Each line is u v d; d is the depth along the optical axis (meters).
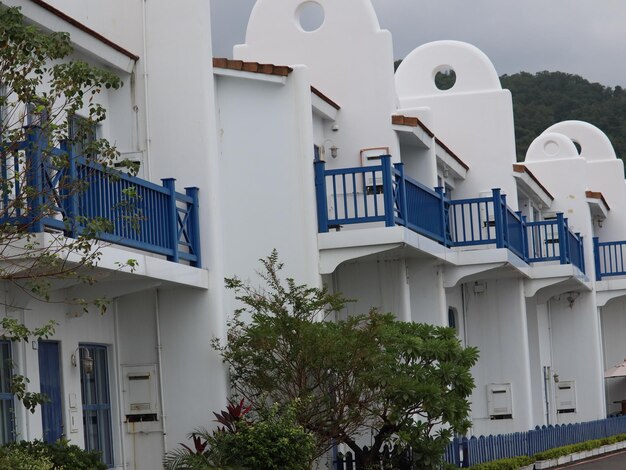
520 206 37.22
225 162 22.89
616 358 46.00
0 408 16.83
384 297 25.33
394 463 21.59
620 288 41.66
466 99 33.31
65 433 18.55
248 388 20.66
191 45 20.86
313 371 20.25
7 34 14.30
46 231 15.34
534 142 41.78
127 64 20.72
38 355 18.03
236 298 21.08
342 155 25.83
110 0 21.16
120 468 20.42
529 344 37.97
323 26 26.38
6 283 16.55
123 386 20.72
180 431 20.52
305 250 22.58
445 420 20.86
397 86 33.91
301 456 18.39
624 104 81.00
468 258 28.50
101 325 20.23
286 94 22.84
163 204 19.27
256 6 26.95
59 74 14.82
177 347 20.64
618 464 29.55
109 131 20.94
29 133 14.76
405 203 23.47
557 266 34.12
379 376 20.11
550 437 31.20
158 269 18.58
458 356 21.81
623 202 45.31
